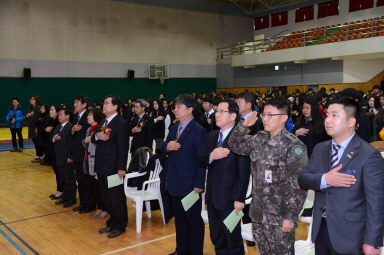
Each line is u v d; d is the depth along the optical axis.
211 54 22.16
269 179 2.36
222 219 2.87
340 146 2.04
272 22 22.36
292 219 2.29
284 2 21.41
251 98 4.08
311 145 3.95
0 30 15.55
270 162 2.35
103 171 4.20
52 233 4.40
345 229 1.94
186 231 3.49
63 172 5.57
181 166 3.35
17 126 10.76
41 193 6.29
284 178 2.32
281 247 2.37
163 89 20.45
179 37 20.86
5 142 12.80
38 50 16.45
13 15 15.80
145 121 6.31
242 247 3.01
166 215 3.68
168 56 20.48
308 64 17.25
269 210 2.37
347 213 1.93
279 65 18.56
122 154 4.16
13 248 3.96
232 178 2.82
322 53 15.27
